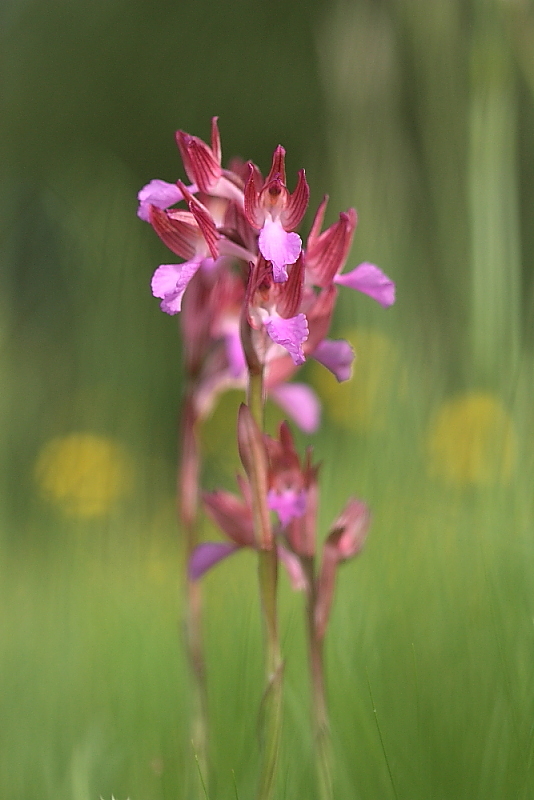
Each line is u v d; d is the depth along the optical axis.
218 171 0.70
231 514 0.71
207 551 0.72
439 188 1.01
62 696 0.83
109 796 0.76
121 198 1.38
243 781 0.75
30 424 1.46
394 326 1.01
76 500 1.35
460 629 0.76
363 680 0.75
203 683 0.77
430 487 0.86
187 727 0.78
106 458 1.38
